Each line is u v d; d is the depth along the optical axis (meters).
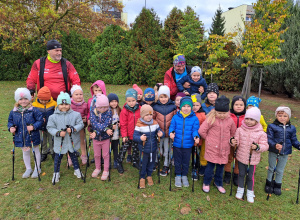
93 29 14.81
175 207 3.01
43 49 14.98
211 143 3.28
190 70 4.60
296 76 10.20
